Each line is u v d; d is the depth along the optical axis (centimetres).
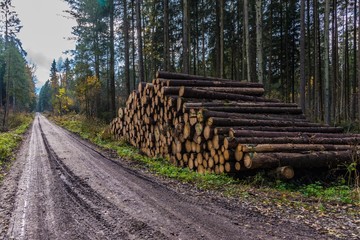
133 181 759
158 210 531
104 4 2978
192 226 454
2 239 421
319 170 872
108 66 3822
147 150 1342
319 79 2495
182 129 1028
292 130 984
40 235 432
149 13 3086
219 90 1192
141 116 1395
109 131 1862
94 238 418
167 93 1125
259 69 1512
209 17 3153
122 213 518
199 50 3584
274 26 2903
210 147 891
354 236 420
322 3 2752
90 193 649
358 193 660
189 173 884
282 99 2869
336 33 2483
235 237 411
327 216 512
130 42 3472
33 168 945
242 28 2961
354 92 2653
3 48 5797
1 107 4959
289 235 420
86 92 3412
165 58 2278
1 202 590
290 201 607
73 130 2553
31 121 4750
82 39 3381
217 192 665
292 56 2806
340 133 1048
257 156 771
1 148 1275
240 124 927
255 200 604
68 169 916
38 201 595
